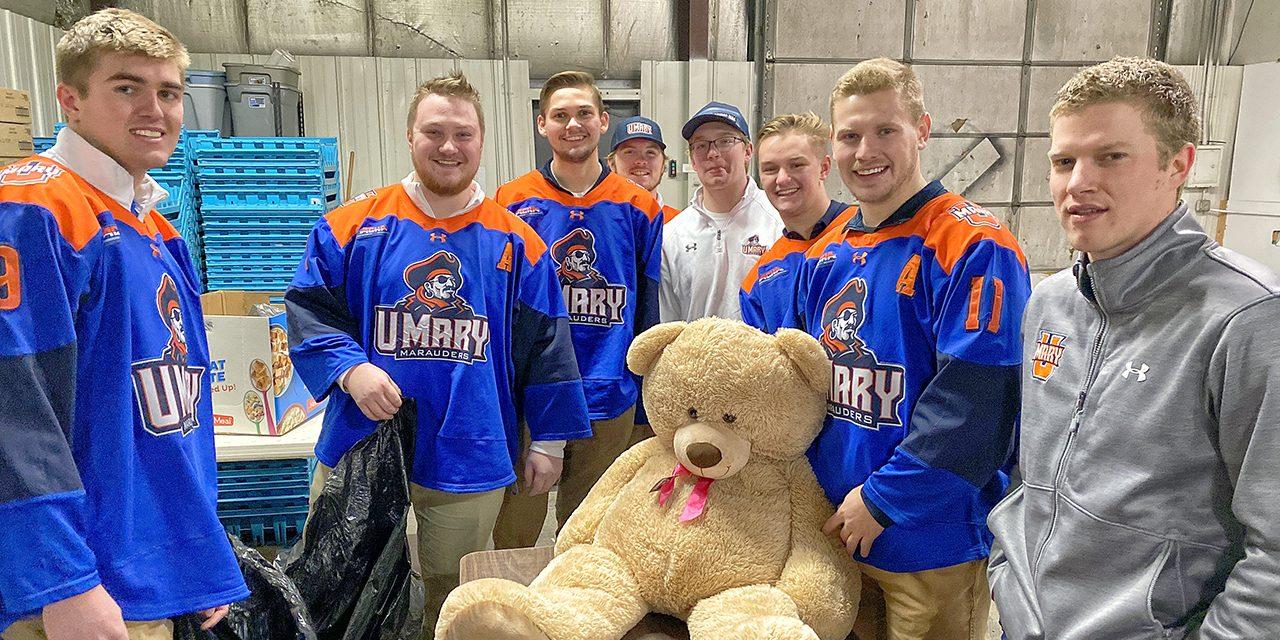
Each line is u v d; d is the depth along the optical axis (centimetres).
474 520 178
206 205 292
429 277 175
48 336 110
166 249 139
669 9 518
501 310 183
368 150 498
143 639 125
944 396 122
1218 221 582
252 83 397
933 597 132
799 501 128
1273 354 84
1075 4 539
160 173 281
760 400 122
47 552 106
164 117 128
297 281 176
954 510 130
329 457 175
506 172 514
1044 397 109
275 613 161
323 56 486
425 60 495
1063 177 100
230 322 220
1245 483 85
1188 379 91
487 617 106
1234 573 86
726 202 236
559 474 197
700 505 123
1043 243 564
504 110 508
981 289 122
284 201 296
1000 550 117
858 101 133
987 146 548
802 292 154
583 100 225
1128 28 549
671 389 126
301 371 172
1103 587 97
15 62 332
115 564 119
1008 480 143
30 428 106
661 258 238
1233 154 570
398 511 172
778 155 184
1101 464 98
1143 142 93
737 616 108
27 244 110
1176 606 92
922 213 134
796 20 514
